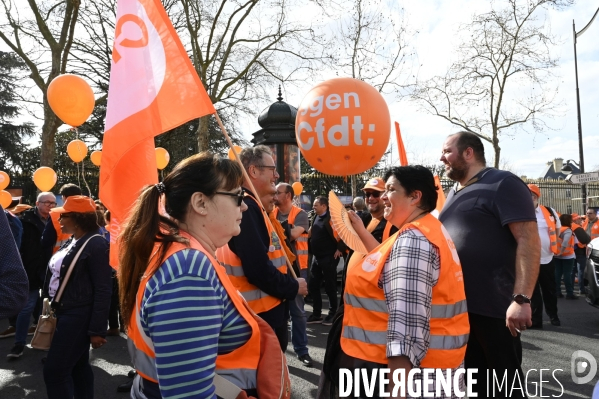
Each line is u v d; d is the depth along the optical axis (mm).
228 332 1461
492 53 17875
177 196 1527
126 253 1514
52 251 6086
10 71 33469
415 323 1908
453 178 3322
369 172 16969
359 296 2170
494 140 18375
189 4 17375
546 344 5887
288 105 11141
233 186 1583
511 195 2908
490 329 2887
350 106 3268
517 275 2809
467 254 2941
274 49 18156
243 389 1489
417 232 2062
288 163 11070
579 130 16516
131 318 1487
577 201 18500
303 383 4625
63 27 14805
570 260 9461
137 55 2562
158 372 1290
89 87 4574
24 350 5922
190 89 2586
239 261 3008
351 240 2596
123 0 2594
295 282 3113
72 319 3111
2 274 2006
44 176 8641
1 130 32406
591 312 8047
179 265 1355
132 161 2559
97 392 4469
